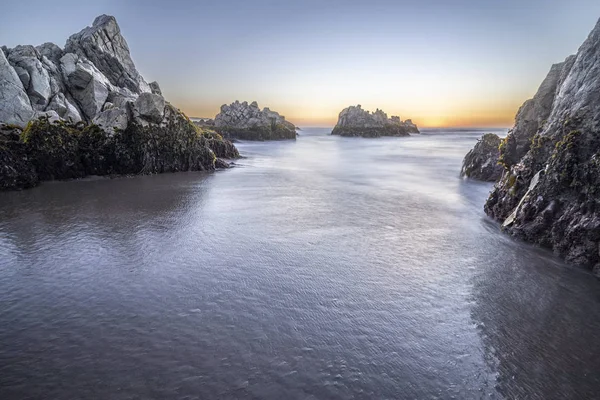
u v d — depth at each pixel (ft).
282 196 99.45
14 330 35.14
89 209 79.00
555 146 61.98
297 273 48.98
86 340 33.58
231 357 31.37
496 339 35.06
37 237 60.44
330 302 41.45
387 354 32.45
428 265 52.47
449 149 302.66
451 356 32.45
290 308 39.93
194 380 28.50
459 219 77.82
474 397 27.73
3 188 95.55
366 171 160.15
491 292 44.50
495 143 137.69
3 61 119.44
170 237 62.03
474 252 57.72
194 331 35.19
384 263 52.95
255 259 53.36
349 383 28.68
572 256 53.06
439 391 28.19
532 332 36.29
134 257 53.16
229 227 68.49
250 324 36.63
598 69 61.77
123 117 130.21
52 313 38.19
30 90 125.39
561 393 28.27
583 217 52.44
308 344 33.55
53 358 31.01
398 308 40.45
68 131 117.19
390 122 636.89
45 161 109.40
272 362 30.86
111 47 179.42
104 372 29.32
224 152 201.67
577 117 60.59
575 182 55.31
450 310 40.24
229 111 473.67
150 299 41.37
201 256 54.03
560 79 82.99
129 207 81.82
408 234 66.74
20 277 46.29
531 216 62.95
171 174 136.36
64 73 146.61
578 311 40.19
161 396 26.78
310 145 355.77
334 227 70.23
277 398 26.86
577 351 33.40
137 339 33.78
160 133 137.59
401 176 145.07
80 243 58.08
